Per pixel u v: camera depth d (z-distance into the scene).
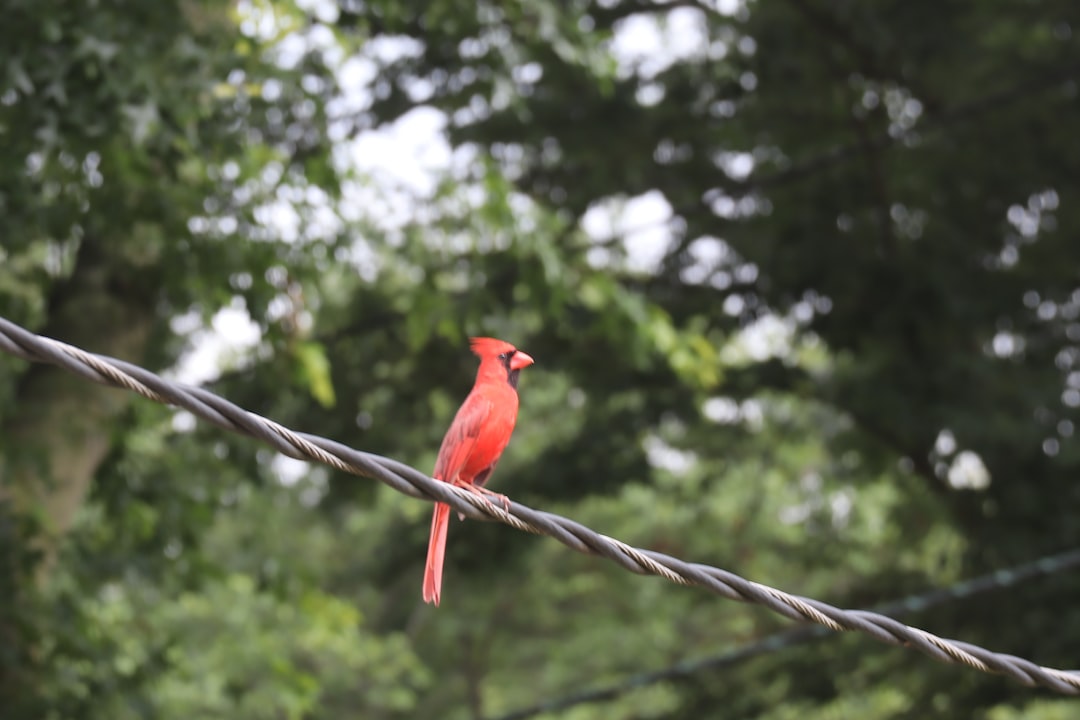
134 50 8.72
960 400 16.75
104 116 8.82
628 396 19.12
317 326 17.28
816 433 22.48
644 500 27.23
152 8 9.05
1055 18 16.70
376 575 21.12
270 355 11.98
